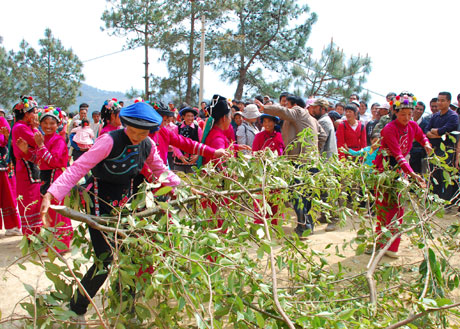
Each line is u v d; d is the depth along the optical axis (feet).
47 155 14.11
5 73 97.19
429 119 24.89
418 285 10.33
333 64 64.44
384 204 14.47
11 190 18.04
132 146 9.13
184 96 74.90
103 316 8.11
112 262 8.01
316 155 13.42
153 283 7.31
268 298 7.79
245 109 23.36
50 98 100.89
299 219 18.02
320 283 9.56
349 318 8.00
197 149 12.77
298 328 7.80
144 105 8.94
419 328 8.55
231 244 9.18
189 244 8.36
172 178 9.96
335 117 27.27
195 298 7.30
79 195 9.20
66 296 8.09
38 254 7.80
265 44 71.15
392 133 14.48
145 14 71.00
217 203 10.44
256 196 10.01
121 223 8.34
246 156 11.33
